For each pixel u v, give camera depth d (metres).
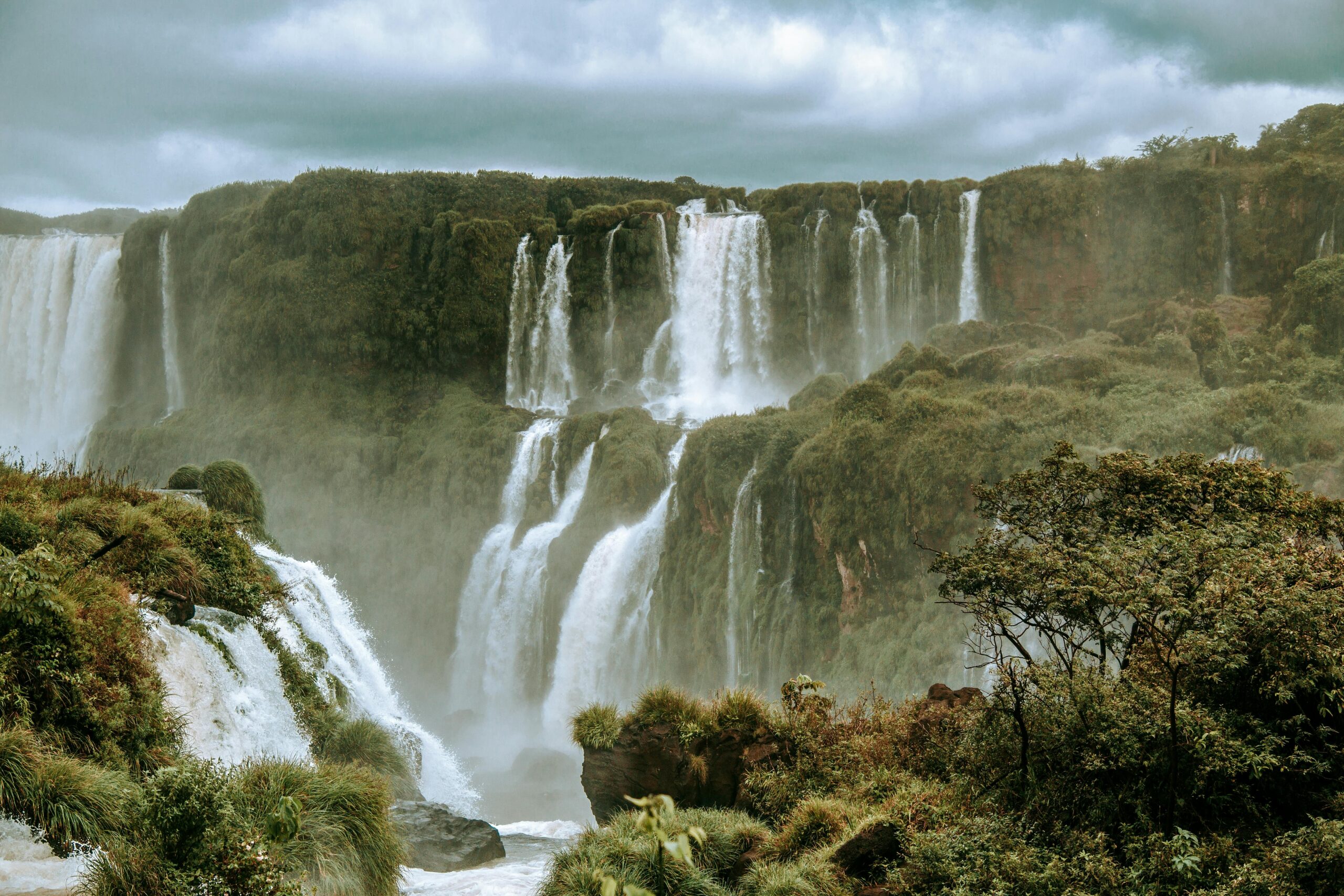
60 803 12.30
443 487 100.19
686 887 13.00
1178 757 12.49
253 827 10.96
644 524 83.19
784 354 103.12
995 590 14.20
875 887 12.49
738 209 118.69
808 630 69.38
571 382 109.62
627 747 17.05
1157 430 63.09
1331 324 78.81
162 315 127.19
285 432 109.31
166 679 17.94
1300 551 13.88
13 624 14.69
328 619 30.62
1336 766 12.44
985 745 14.27
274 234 118.44
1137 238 98.19
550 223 113.62
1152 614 12.39
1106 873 11.38
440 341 112.00
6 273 131.25
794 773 16.23
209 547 23.80
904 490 64.31
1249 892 10.57
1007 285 101.25
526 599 88.50
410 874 15.28
